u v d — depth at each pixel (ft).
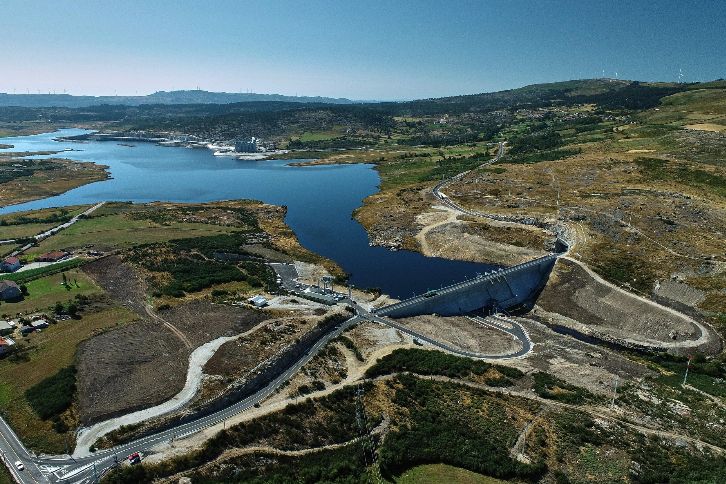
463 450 305.32
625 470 291.99
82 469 272.10
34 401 329.72
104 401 329.31
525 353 450.71
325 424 323.78
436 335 469.57
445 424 328.90
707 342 465.06
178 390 340.18
